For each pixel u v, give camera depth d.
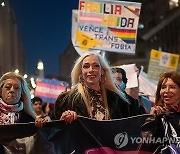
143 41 28.45
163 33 28.06
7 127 3.88
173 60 8.88
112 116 4.25
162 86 4.26
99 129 4.04
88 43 7.27
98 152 4.02
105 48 7.28
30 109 4.38
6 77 4.29
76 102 4.24
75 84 4.41
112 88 4.41
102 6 7.29
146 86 8.04
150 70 8.85
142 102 6.70
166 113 4.13
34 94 9.05
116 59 27.22
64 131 3.98
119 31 7.30
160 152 4.09
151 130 4.11
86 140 4.01
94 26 7.28
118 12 7.30
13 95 4.23
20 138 3.91
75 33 7.55
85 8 7.29
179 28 27.48
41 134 3.93
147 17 28.47
